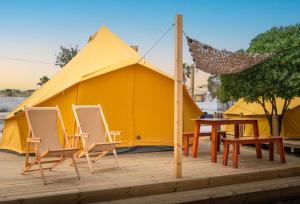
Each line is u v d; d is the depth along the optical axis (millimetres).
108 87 8367
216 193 5191
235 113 12297
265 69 8617
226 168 6355
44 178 4938
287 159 7578
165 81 8969
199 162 7035
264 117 11195
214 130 7039
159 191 5070
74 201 4441
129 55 9188
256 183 5906
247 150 9359
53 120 6043
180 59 5512
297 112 10992
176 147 5453
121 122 8414
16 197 4164
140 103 8664
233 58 7250
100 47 9812
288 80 8250
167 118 8898
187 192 5230
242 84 9055
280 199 5688
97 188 4688
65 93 8078
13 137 8320
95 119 6809
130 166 6508
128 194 4828
